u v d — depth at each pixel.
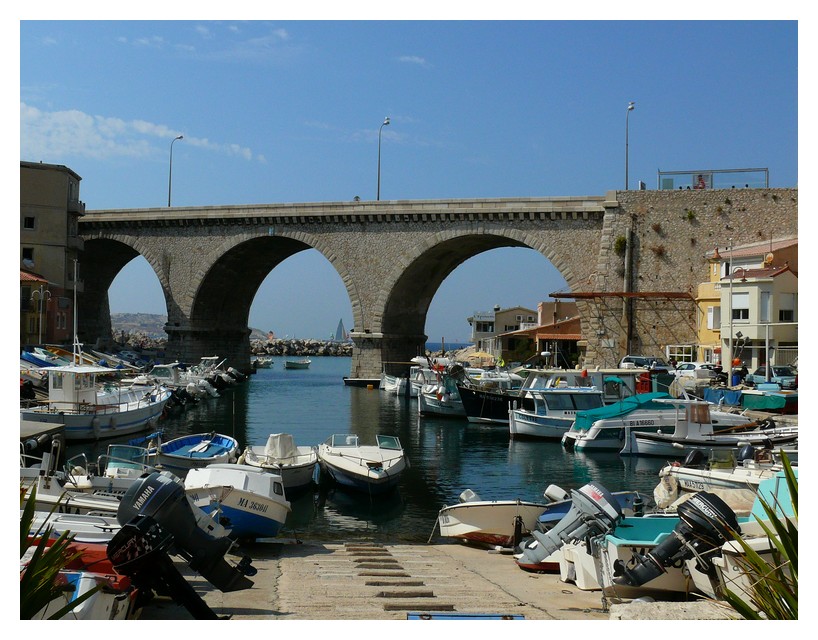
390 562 19.84
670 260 62.09
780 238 59.66
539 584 16.69
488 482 33.66
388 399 69.81
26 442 30.52
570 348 82.94
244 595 14.80
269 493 21.81
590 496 16.28
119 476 24.42
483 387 56.06
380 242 75.44
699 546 13.46
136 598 12.61
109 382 57.59
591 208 65.62
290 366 133.88
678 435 38.62
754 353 54.25
